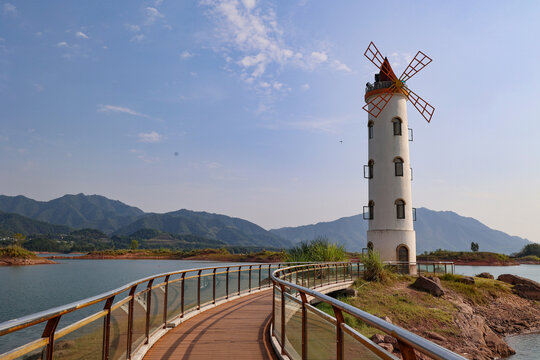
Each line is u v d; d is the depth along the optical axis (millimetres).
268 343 9016
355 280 27703
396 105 38875
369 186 39438
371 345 3160
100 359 5098
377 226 37875
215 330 10406
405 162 38375
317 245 30844
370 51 41094
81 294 42312
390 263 33500
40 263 115062
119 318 6129
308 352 5629
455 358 1881
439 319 22688
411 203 38312
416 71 40000
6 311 31062
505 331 25328
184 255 159250
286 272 16328
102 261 143500
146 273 75625
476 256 115438
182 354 7992
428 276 30531
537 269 101062
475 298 28484
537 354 21406
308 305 5613
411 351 2580
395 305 23719
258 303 15969
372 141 39531
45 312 3318
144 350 7801
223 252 159125
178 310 11586
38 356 3484
